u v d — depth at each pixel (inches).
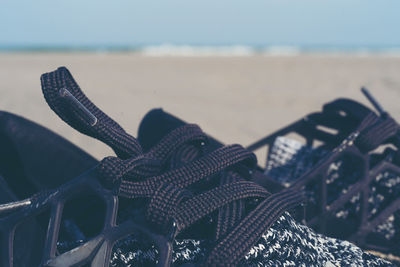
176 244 9.7
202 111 54.3
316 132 17.8
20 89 65.4
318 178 14.2
